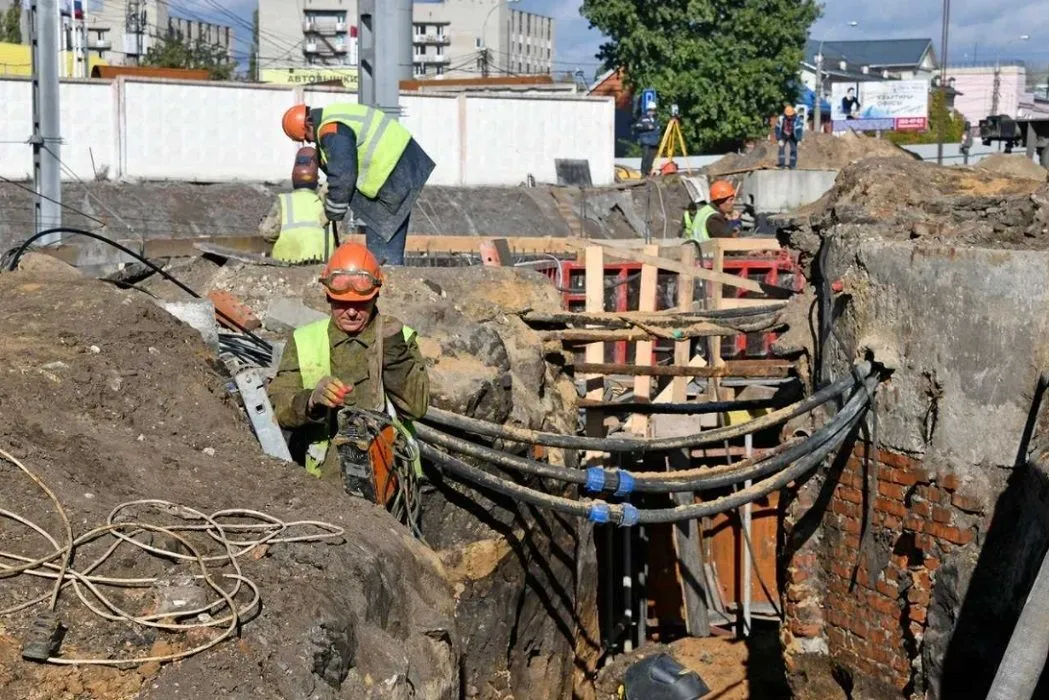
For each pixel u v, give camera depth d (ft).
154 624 12.16
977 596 23.26
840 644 27.53
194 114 85.81
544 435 24.29
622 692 26.73
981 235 26.09
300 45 300.20
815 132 104.78
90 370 17.84
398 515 20.59
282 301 25.38
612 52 131.85
